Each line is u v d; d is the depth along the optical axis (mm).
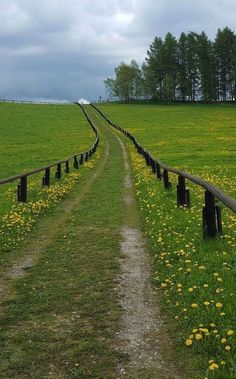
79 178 25391
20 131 64625
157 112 101812
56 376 5160
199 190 17750
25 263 9602
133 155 37469
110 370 5242
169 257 8922
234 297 6387
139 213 14547
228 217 11727
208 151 36719
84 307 7035
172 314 6504
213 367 4730
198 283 7168
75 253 10148
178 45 145375
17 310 7020
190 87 145250
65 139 55406
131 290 7711
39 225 13289
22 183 16625
